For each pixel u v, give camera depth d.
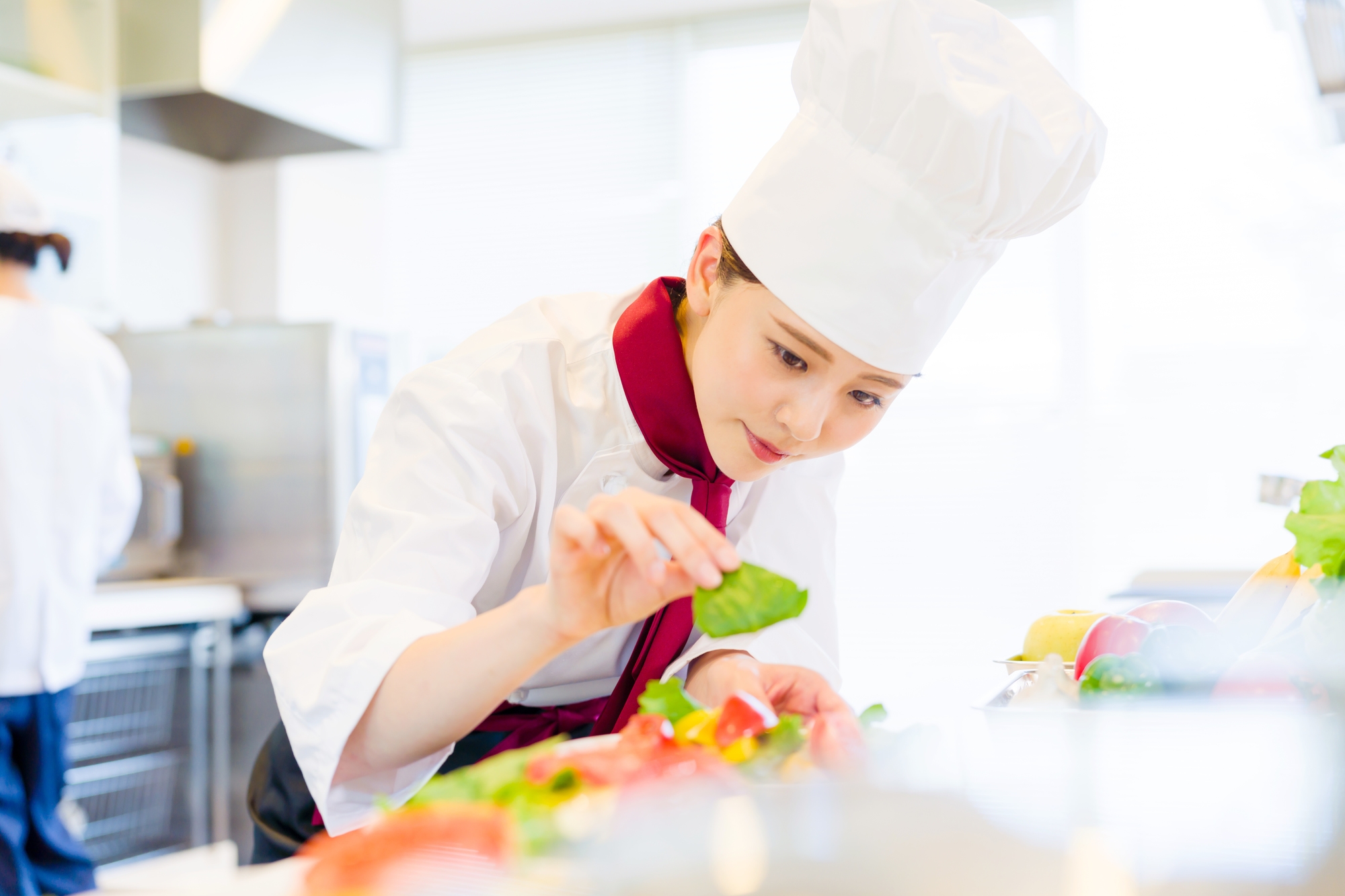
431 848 0.37
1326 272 3.79
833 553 1.25
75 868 2.31
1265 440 3.83
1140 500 3.94
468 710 0.75
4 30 2.96
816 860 0.35
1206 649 0.67
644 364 1.01
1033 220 0.88
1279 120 3.83
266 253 4.16
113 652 2.61
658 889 0.34
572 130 4.52
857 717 0.60
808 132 0.87
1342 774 0.35
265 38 3.10
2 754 2.21
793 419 0.87
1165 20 3.93
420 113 4.66
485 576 0.92
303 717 0.80
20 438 2.25
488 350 1.03
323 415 3.03
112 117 3.08
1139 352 3.94
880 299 0.85
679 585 0.68
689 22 4.40
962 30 0.88
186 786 2.80
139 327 3.73
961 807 0.36
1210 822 0.35
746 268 0.89
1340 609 0.54
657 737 0.55
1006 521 4.05
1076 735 0.38
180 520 3.13
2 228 2.32
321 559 3.02
